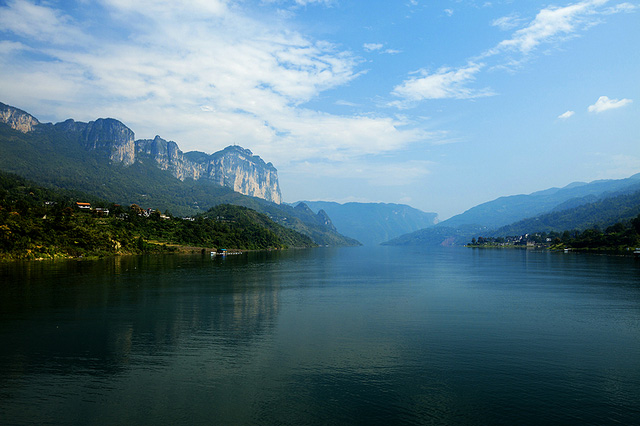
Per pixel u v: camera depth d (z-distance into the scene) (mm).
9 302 69875
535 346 45375
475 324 56125
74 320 56719
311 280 113312
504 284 104562
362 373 36688
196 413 28734
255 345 45188
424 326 54750
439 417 28328
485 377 35938
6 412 28906
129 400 30844
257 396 31609
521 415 28812
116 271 123250
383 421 27672
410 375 36250
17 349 43250
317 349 43844
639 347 45250
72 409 29391
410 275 133000
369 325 55188
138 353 42125
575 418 28422
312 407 29719
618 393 32656
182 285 94438
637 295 83875
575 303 73688
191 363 39125
